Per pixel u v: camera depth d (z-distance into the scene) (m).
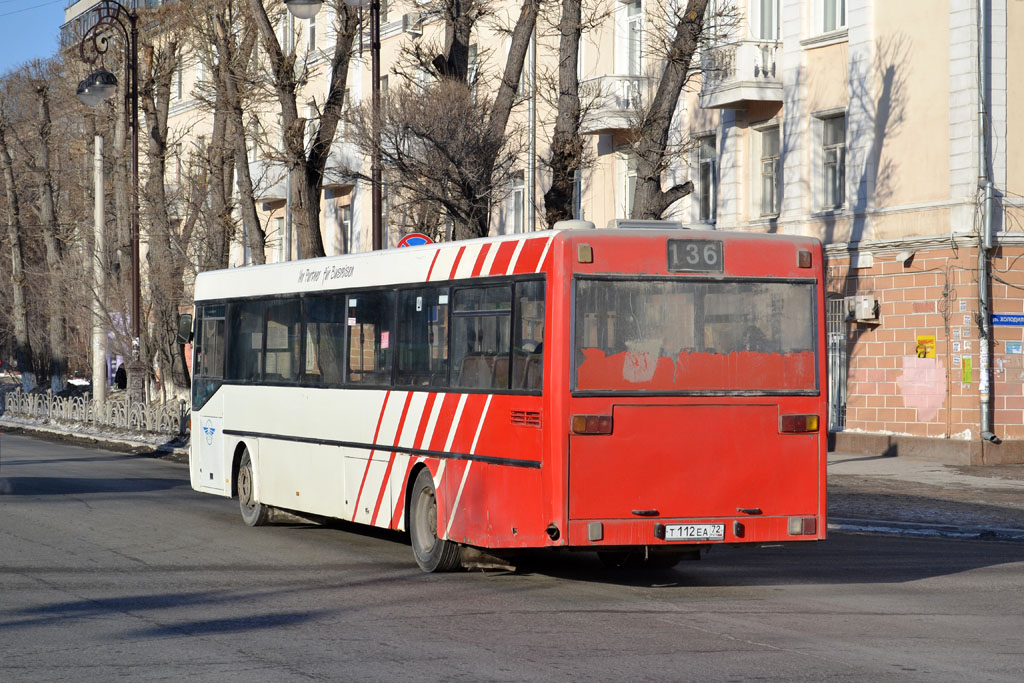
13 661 8.45
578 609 10.61
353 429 14.04
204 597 11.06
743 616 10.35
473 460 11.94
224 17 30.62
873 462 24.98
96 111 43.66
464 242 12.38
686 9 22.45
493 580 12.21
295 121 26.89
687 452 11.23
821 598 11.38
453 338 12.38
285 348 15.63
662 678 8.00
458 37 23.83
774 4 30.12
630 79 31.39
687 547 11.38
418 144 22.59
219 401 17.23
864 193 27.33
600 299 11.09
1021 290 25.28
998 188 25.22
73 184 47.72
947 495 19.88
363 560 13.49
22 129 52.47
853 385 27.56
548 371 10.99
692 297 11.31
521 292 11.43
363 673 8.11
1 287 54.88
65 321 49.56
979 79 25.05
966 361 25.06
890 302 26.69
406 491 13.05
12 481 21.80
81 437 36.62
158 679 7.93
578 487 10.93
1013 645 9.23
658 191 21.97
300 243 26.95
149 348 38.16
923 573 13.12
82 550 13.88
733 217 30.62
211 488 17.41
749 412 11.42
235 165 31.84
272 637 9.30
